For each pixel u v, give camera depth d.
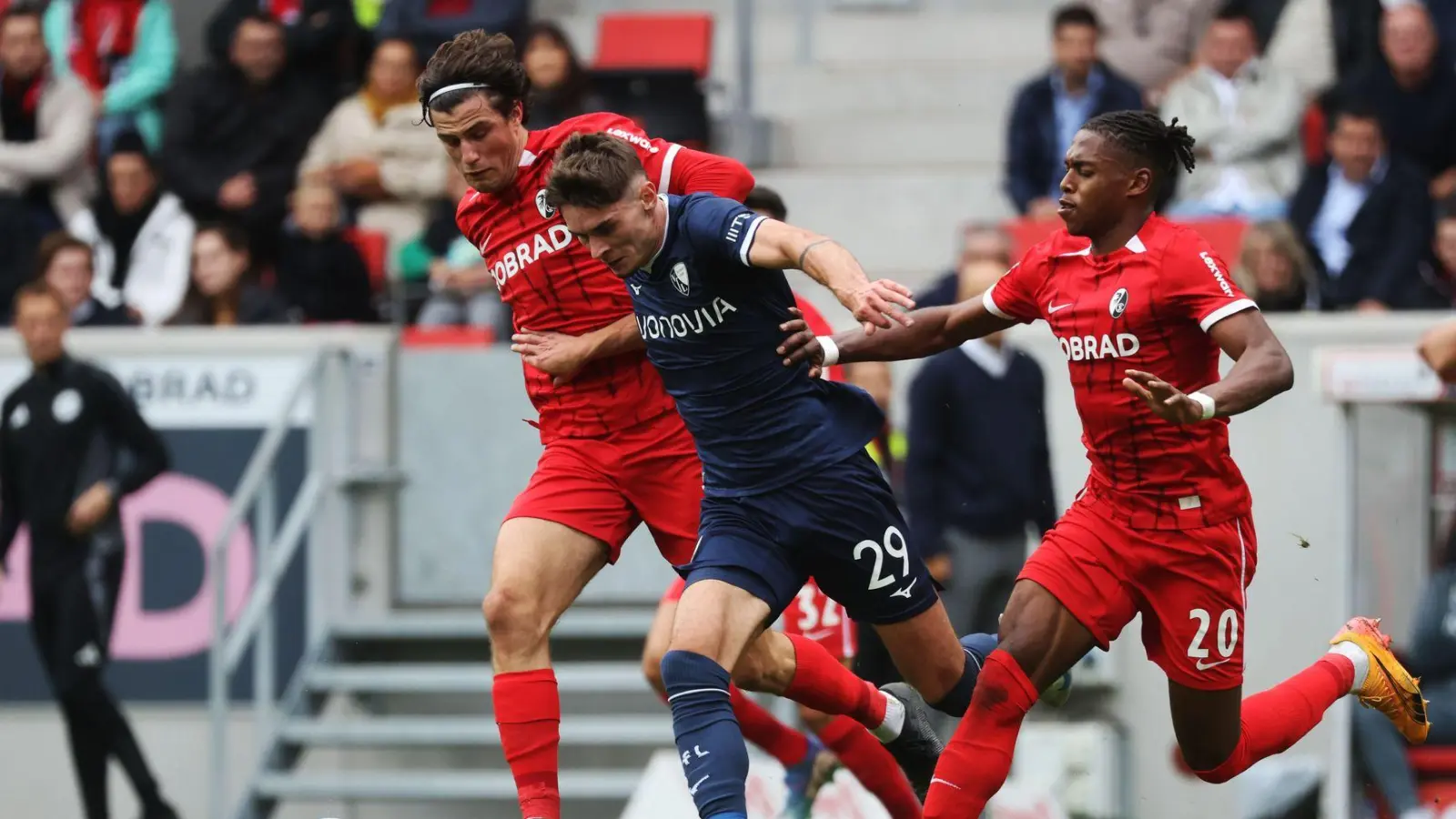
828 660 17.62
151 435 29.92
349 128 35.00
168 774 31.08
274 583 29.58
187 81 36.19
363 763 31.47
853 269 14.05
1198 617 15.59
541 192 16.22
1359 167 30.94
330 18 36.41
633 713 31.03
